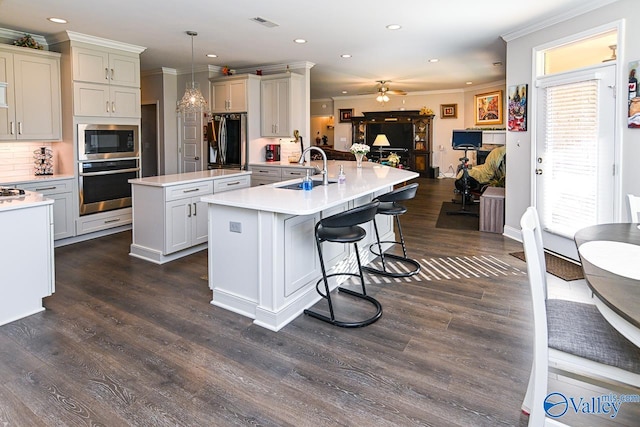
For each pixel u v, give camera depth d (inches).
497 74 345.7
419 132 502.9
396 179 169.6
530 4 157.0
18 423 75.0
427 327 113.0
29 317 118.1
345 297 134.1
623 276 60.3
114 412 78.2
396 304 128.4
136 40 210.5
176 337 107.7
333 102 554.6
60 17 172.9
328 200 117.5
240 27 187.8
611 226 91.1
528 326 113.2
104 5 158.2
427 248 192.4
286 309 116.3
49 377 89.2
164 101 287.7
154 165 303.3
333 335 109.0
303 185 138.5
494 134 376.5
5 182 173.5
